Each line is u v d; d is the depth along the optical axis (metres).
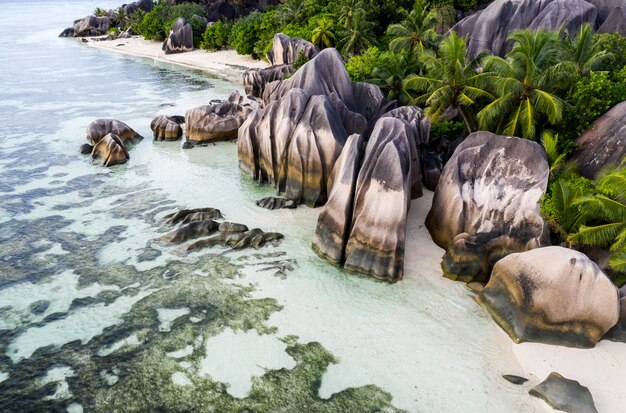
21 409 14.36
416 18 39.91
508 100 23.62
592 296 15.56
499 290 17.67
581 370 15.17
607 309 15.54
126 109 46.97
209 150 36.03
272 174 28.88
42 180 30.55
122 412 14.29
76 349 16.70
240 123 37.97
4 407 14.43
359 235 20.38
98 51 85.00
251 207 26.64
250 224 24.73
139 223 25.12
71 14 192.00
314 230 24.20
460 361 15.88
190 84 57.97
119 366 15.95
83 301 19.17
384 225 19.86
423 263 21.00
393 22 53.56
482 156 21.33
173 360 16.17
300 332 17.31
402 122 22.17
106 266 21.44
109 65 71.00
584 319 15.81
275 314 18.23
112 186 29.62
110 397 14.78
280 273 20.62
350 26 50.34
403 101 34.69
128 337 17.23
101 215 26.00
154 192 28.70
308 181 26.22
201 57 72.19
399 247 19.75
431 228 22.88
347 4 51.47
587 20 36.00
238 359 16.17
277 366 15.87
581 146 22.84
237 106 38.59
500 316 17.38
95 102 49.91
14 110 46.53
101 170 32.19
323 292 19.41
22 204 27.28
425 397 14.62
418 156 27.44
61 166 32.84
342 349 16.52
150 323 17.91
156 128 38.19
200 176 31.09
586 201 17.48
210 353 16.47
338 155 25.36
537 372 15.30
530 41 24.77
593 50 25.75
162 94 53.19
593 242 17.59
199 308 18.67
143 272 20.98
